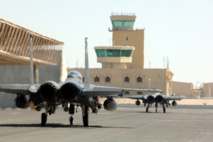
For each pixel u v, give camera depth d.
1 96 187.62
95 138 52.53
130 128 72.25
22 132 60.75
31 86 71.00
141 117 121.50
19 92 71.88
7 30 147.38
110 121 96.69
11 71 192.62
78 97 71.06
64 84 69.50
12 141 48.34
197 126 80.31
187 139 52.62
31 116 117.19
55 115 125.56
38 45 178.12
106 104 77.88
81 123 85.44
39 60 180.50
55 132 61.06
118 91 68.81
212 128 74.62
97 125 79.94
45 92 69.81
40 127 71.44
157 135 58.19
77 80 73.75
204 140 51.38
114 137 54.19
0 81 190.88
